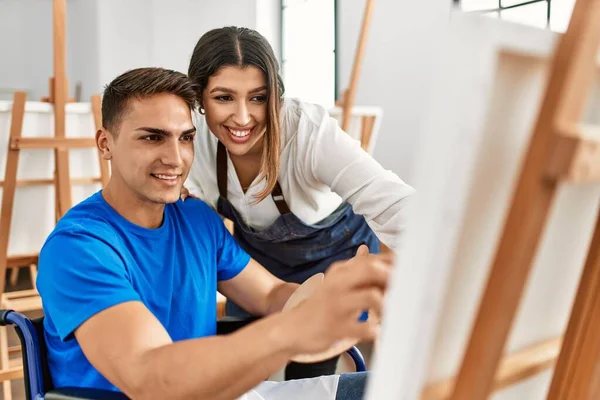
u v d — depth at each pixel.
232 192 1.53
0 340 2.09
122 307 0.86
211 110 1.31
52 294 0.91
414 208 0.40
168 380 0.72
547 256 0.51
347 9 4.14
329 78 4.67
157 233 1.09
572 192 0.49
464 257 0.44
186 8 6.02
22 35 6.35
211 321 1.19
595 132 0.39
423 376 0.42
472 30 0.38
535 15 3.14
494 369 0.43
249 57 1.26
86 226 0.98
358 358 1.18
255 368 0.67
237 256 1.26
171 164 1.04
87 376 0.96
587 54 0.38
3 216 2.37
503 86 0.41
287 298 1.24
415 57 3.55
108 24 5.70
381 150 3.88
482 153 0.42
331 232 1.59
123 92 1.02
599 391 0.53
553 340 0.57
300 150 1.42
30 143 2.37
